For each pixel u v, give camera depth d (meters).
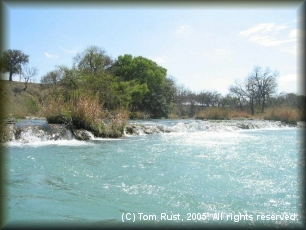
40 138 13.22
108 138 15.39
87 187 6.11
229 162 8.59
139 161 8.80
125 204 5.11
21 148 11.16
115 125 16.33
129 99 32.16
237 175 7.02
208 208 4.88
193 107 50.00
